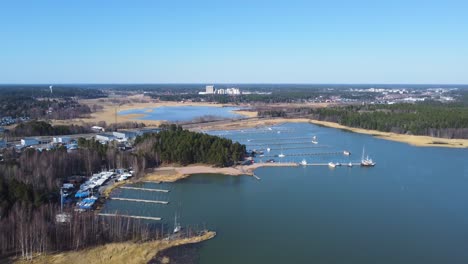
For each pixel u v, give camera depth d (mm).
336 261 111688
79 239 111875
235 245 120125
